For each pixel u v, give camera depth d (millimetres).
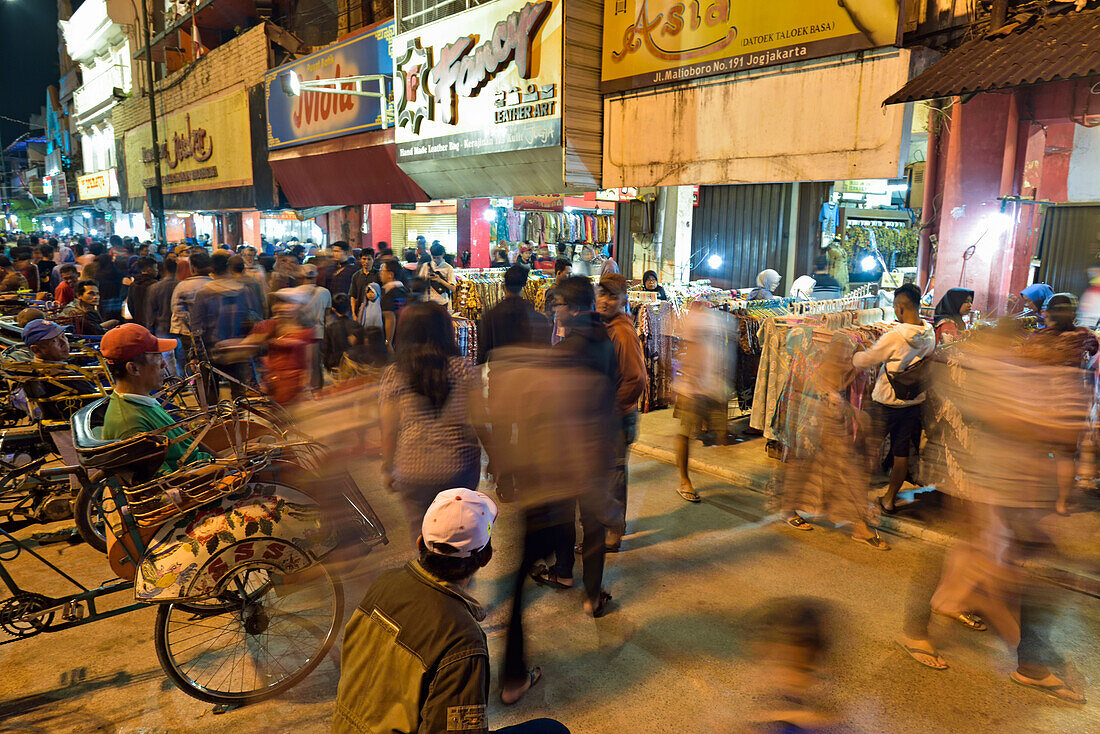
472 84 11633
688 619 4273
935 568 4867
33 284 12945
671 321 8734
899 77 6969
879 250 13859
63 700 3539
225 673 3746
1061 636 4094
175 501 3346
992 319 5465
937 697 3533
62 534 5383
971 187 7180
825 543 5293
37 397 5371
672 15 9000
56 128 53781
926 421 5371
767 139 8172
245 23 25375
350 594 4309
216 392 6949
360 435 4277
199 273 8586
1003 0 6340
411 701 1904
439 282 9469
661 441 7539
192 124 24141
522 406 3863
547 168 10859
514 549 5191
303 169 17781
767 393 6727
